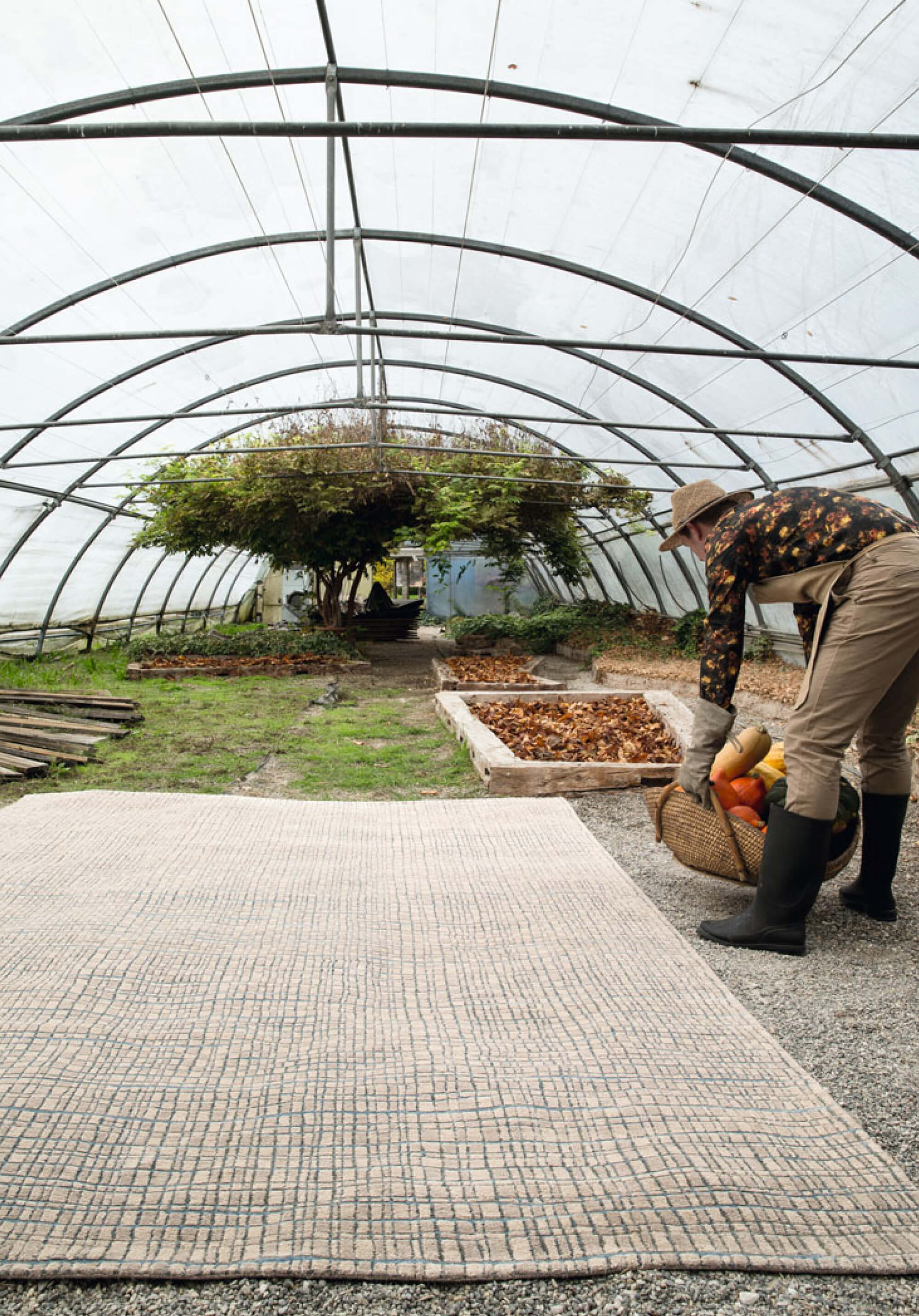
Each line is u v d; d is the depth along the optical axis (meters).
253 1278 1.35
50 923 2.49
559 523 12.84
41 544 11.09
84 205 5.62
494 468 11.45
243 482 11.79
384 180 5.77
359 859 3.15
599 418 10.00
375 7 4.25
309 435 11.87
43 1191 1.46
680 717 5.90
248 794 4.73
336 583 14.94
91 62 4.55
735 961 2.62
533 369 9.24
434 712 8.06
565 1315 1.30
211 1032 1.95
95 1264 1.34
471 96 4.89
